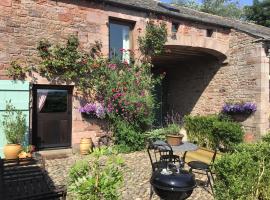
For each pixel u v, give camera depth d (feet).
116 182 8.89
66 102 26.89
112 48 29.53
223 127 26.99
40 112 25.72
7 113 23.36
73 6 26.58
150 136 27.99
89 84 26.94
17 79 23.97
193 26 33.50
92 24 27.48
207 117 29.66
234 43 35.37
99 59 27.45
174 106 44.60
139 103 27.94
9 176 14.25
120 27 30.12
